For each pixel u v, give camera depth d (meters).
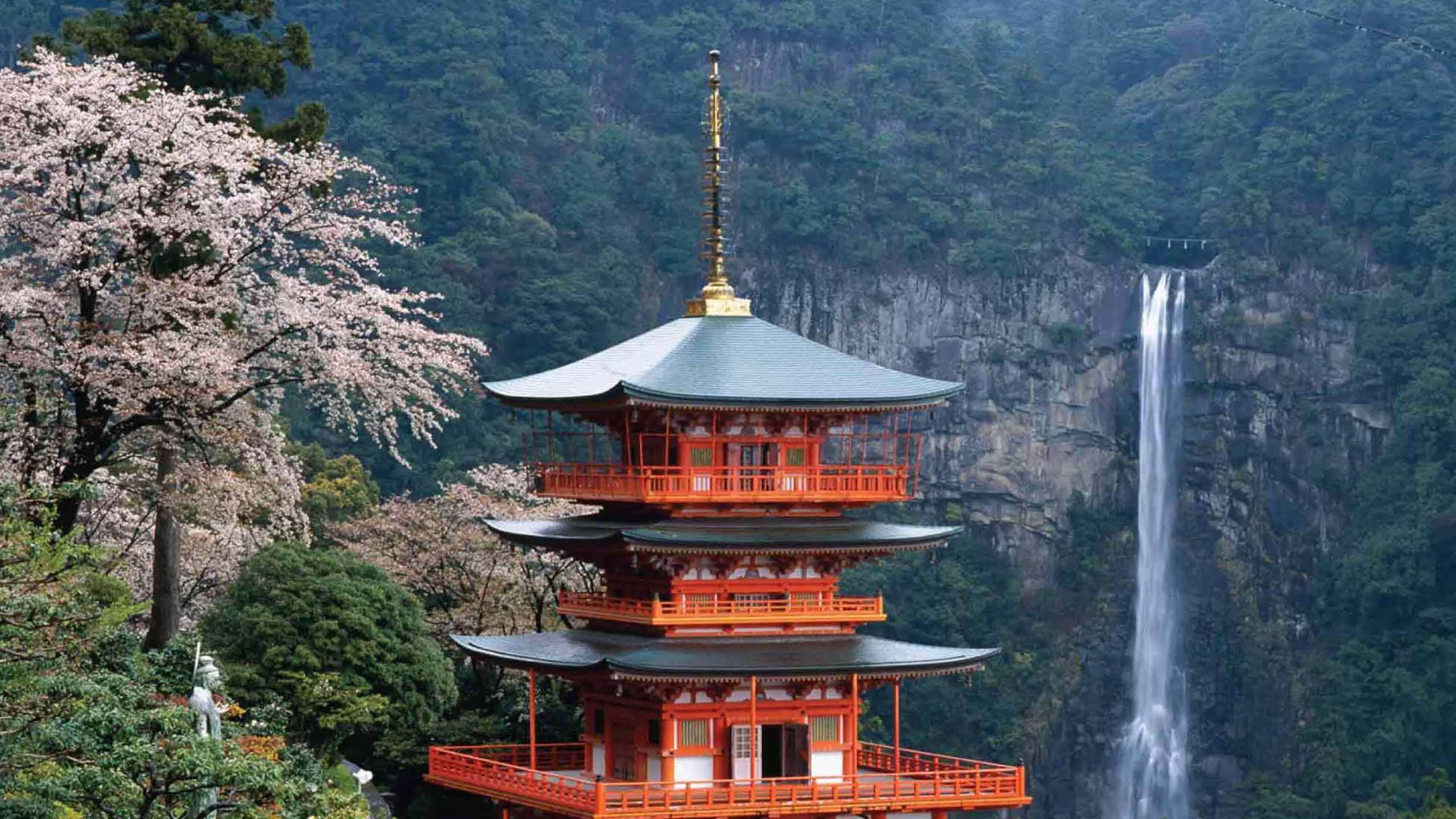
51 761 46.09
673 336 75.25
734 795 67.69
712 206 77.31
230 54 79.31
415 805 84.75
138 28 79.62
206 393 65.62
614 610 72.19
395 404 71.69
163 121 67.50
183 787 44.53
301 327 68.31
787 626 71.62
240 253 69.19
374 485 143.75
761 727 70.75
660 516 71.25
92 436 65.88
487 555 104.19
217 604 81.06
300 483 78.12
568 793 68.06
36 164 64.62
